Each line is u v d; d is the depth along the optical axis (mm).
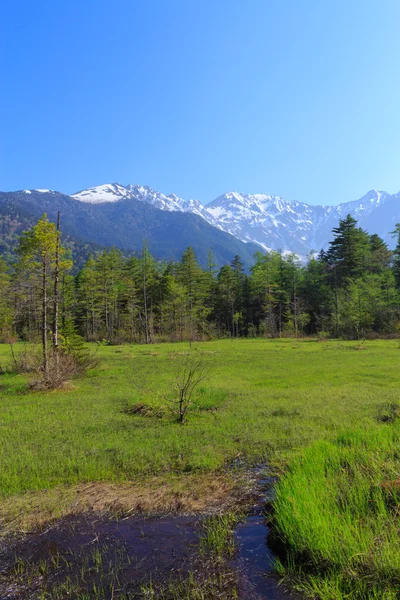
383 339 44125
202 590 3438
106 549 4172
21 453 7238
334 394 12008
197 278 67750
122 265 73188
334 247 63344
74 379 16547
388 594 3154
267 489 5629
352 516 4230
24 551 4203
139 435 8234
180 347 37188
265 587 3467
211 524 4660
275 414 9852
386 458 5746
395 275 62125
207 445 7492
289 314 62781
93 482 6020
